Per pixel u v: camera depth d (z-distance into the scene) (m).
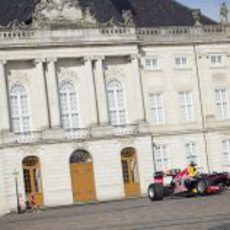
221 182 72.88
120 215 56.28
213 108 101.50
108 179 90.25
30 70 89.69
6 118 86.31
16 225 59.16
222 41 102.56
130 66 95.00
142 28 96.75
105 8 99.81
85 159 90.12
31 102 89.25
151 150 93.69
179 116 98.88
